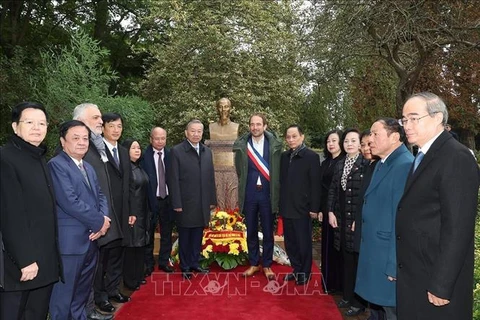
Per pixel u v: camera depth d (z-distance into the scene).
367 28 8.49
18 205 2.62
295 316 4.02
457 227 2.17
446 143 2.33
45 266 2.75
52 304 3.16
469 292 2.27
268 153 5.17
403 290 2.43
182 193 5.09
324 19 9.11
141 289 4.79
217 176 6.71
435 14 8.02
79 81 8.48
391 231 2.84
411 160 2.89
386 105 11.42
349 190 3.95
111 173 4.02
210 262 5.66
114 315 4.01
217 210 6.46
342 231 4.09
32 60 11.37
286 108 11.66
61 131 3.29
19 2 12.79
